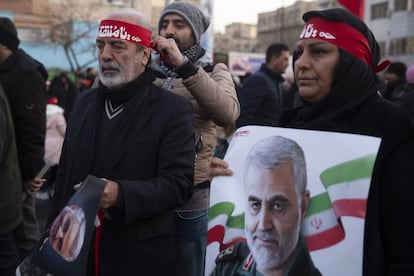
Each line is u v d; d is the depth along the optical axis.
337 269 1.47
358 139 1.50
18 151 3.64
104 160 2.20
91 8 31.52
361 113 1.56
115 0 31.14
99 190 1.95
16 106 3.59
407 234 1.44
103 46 2.27
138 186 2.09
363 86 1.58
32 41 33.66
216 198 1.70
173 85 2.74
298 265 1.53
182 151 2.22
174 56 2.44
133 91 2.25
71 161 2.31
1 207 3.00
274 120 4.82
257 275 1.60
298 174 1.56
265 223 1.60
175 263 2.78
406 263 1.43
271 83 4.84
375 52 1.68
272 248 1.58
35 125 3.65
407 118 1.50
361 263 1.44
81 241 1.88
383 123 1.51
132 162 2.18
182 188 2.19
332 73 1.60
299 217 1.54
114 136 2.21
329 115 1.59
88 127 2.28
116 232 2.18
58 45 32.69
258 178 1.63
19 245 4.03
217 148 4.52
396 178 1.45
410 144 1.47
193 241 2.78
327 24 1.60
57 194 2.45
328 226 1.50
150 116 2.24
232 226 1.67
